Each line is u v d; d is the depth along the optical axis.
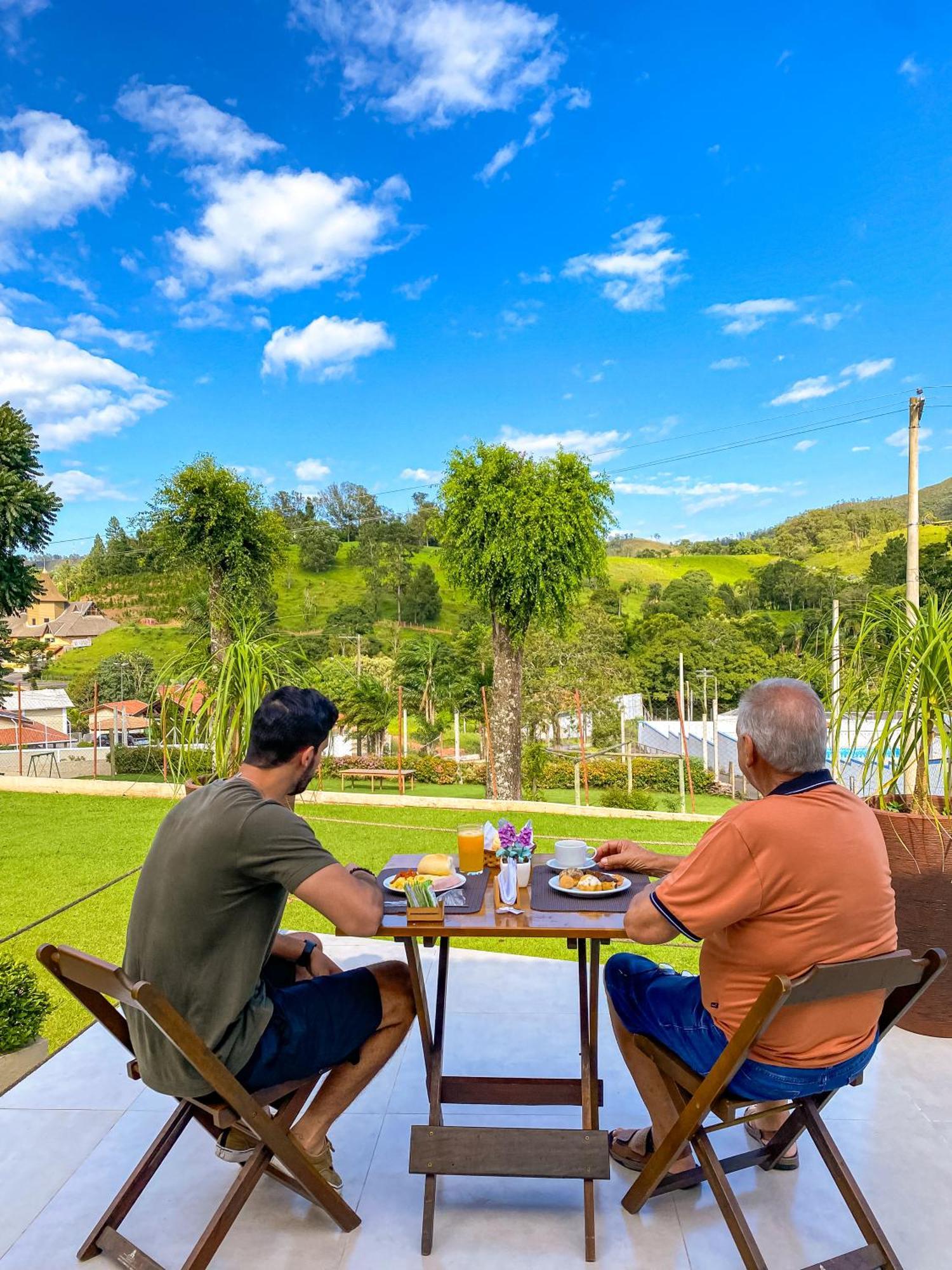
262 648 4.09
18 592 16.06
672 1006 1.98
